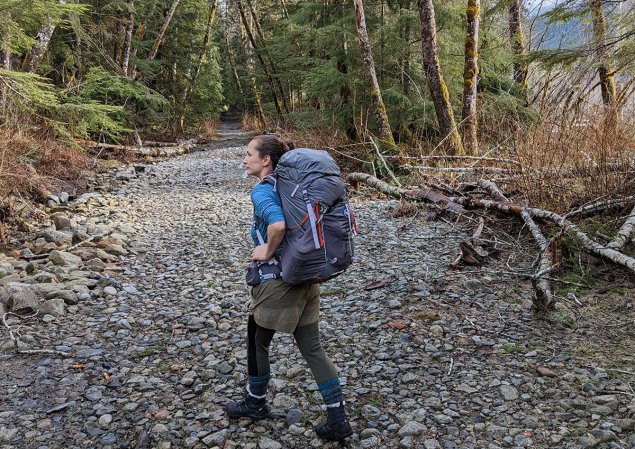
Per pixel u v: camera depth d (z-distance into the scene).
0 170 8.00
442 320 4.40
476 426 2.99
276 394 3.46
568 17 9.15
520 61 9.56
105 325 4.61
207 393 3.51
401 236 7.07
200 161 17.27
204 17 28.70
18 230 7.75
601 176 6.38
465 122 11.37
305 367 3.77
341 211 2.69
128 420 3.23
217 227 8.16
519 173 7.34
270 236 2.64
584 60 8.80
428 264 5.82
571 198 6.64
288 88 27.09
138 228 8.15
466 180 9.15
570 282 4.65
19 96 9.60
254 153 2.85
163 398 3.46
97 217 8.85
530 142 7.50
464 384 3.44
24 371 3.80
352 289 5.28
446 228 7.28
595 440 2.80
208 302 5.15
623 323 4.14
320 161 2.68
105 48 17.98
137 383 3.65
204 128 32.34
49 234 7.15
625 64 8.79
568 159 6.96
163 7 22.66
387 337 4.17
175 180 13.02
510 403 3.21
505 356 3.77
